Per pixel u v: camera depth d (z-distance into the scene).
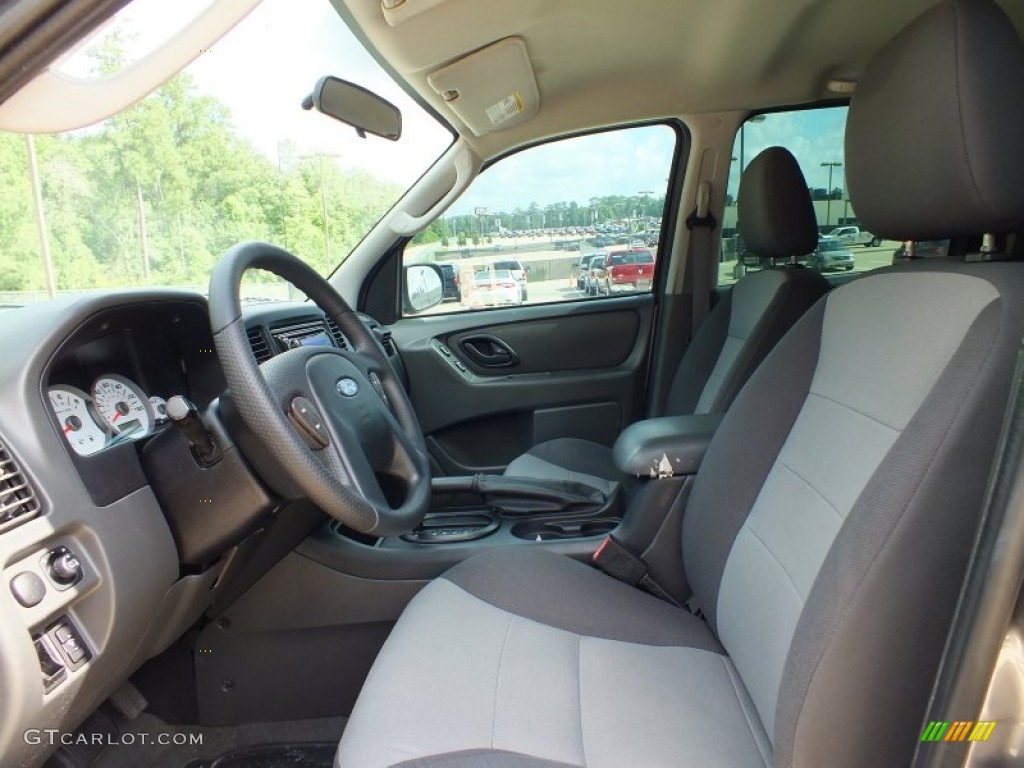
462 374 2.61
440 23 1.60
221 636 1.52
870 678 0.77
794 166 1.87
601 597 1.29
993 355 0.76
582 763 0.90
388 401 1.50
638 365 2.64
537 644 1.13
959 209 0.95
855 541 0.80
